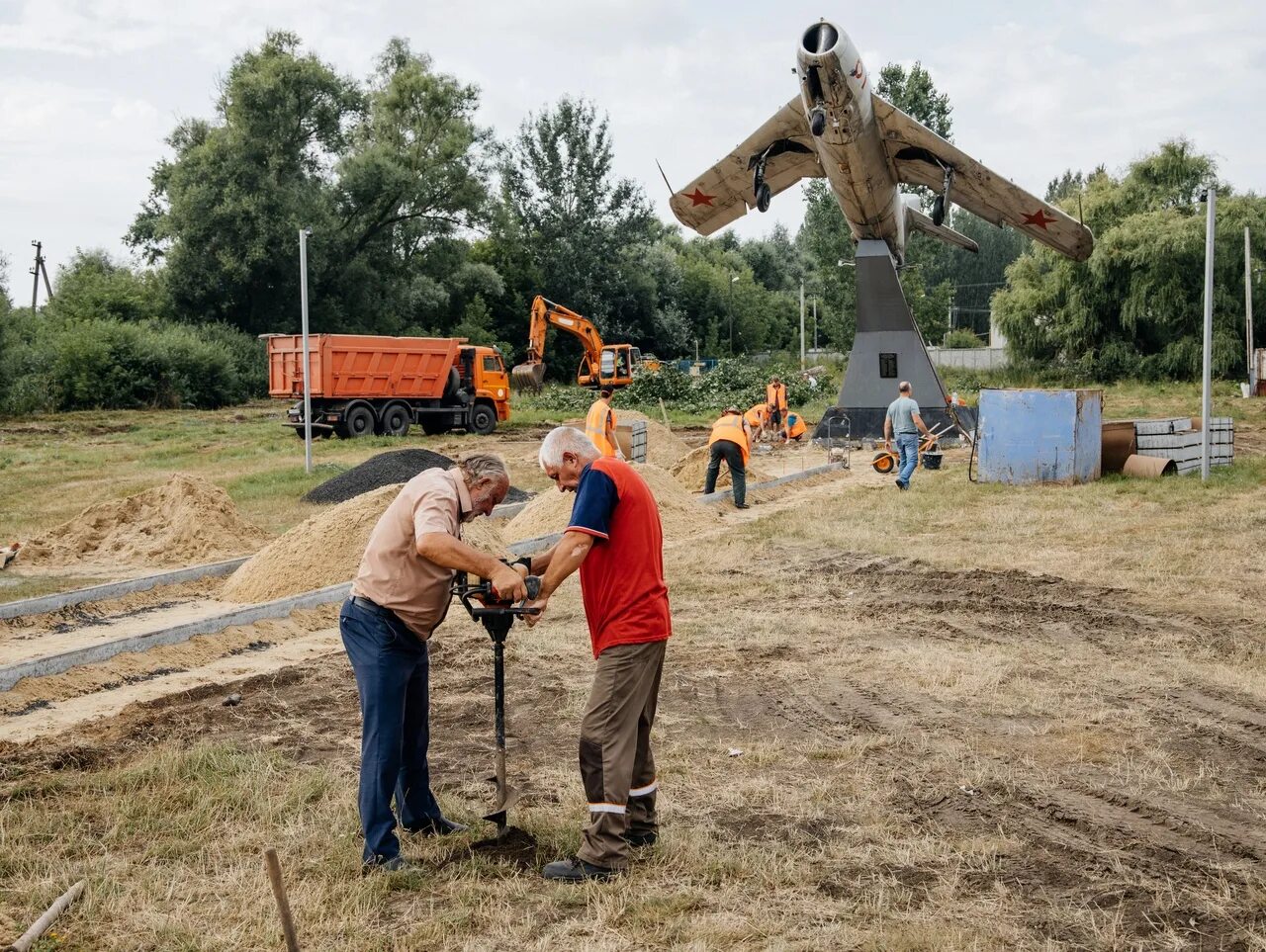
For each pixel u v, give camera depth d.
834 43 18.98
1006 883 4.21
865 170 21.62
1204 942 3.71
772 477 19.06
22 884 4.28
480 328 59.78
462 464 4.65
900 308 24.64
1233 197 45.44
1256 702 6.50
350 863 4.46
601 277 66.50
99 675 7.33
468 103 58.53
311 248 50.28
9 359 40.66
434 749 5.93
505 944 3.82
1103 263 45.12
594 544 4.50
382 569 4.48
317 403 29.34
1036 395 16.69
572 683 7.14
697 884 4.26
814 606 9.34
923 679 7.08
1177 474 17.58
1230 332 43.53
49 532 13.02
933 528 13.18
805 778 5.40
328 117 52.03
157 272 54.09
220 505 13.37
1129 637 8.05
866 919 3.93
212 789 5.26
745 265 94.75
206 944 3.82
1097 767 5.46
